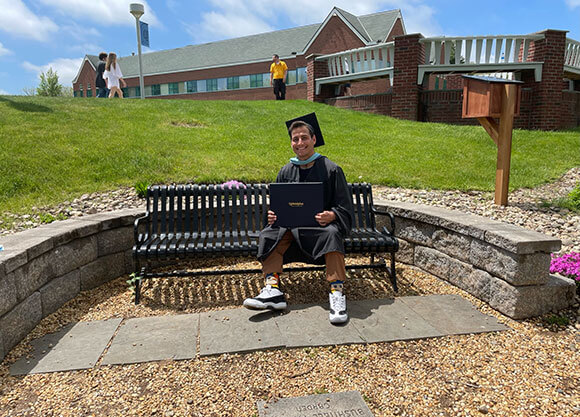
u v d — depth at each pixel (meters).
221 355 2.61
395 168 6.96
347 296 3.55
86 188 5.80
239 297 3.54
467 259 3.50
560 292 3.10
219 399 2.21
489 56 11.21
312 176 3.49
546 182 6.51
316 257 3.18
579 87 13.95
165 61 46.56
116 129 8.12
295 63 35.72
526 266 2.95
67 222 3.72
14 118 7.87
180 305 3.39
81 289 3.61
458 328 2.92
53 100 9.81
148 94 45.53
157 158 6.85
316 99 14.50
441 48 11.64
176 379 2.38
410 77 11.61
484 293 3.32
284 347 2.69
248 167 6.62
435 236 3.90
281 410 2.10
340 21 32.41
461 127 9.93
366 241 3.47
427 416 2.08
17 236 3.18
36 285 2.99
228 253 3.38
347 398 2.20
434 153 7.80
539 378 2.37
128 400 2.21
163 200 3.83
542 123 10.78
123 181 6.07
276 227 3.31
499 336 2.83
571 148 8.20
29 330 2.90
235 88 40.12
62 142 7.05
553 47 10.56
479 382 2.34
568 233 4.53
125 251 4.09
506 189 5.37
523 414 2.08
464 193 6.04
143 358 2.57
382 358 2.58
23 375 2.42
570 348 2.68
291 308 3.27
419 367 2.49
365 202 4.02
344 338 2.78
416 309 3.23
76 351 2.66
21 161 6.12
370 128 9.95
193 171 6.44
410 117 11.73
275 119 10.14
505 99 5.18
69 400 2.21
